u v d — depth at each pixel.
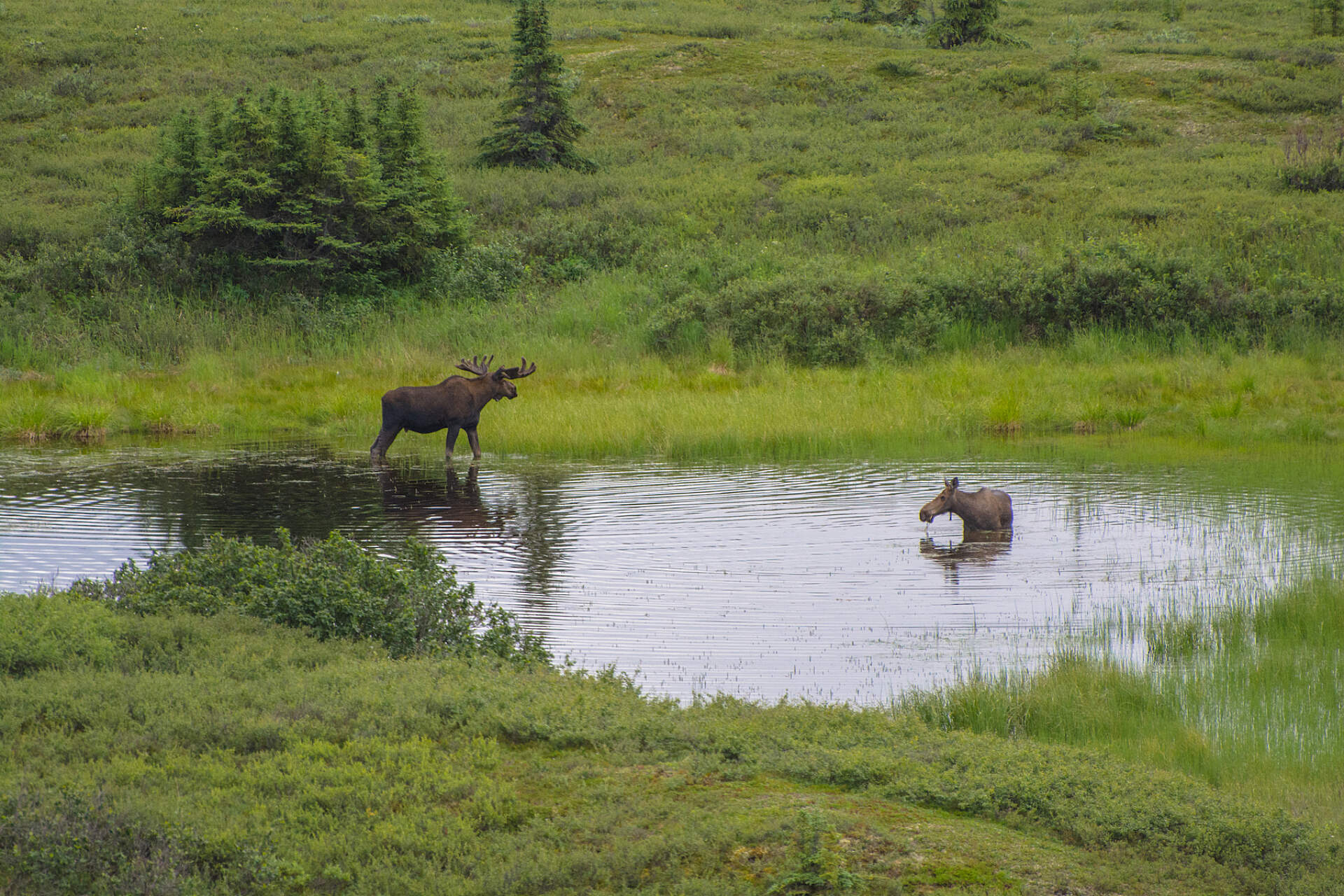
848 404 84.50
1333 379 90.19
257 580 35.09
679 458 72.56
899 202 141.12
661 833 20.44
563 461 72.38
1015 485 61.94
